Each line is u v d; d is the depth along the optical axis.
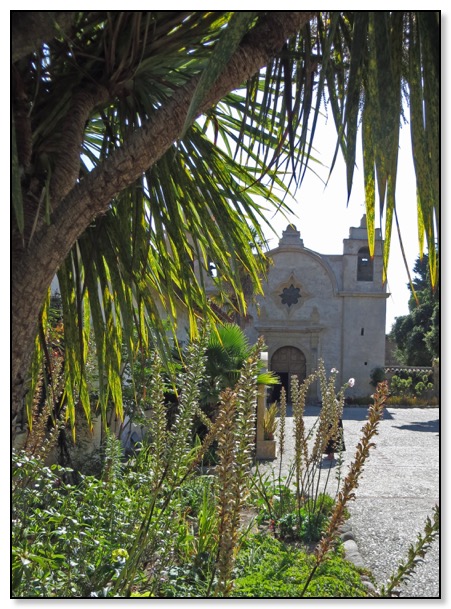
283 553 4.37
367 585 4.26
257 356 1.95
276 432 12.40
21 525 3.03
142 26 2.56
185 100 2.15
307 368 34.50
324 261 34.53
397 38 1.98
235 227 3.13
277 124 3.16
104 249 2.87
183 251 2.90
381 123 1.91
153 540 3.10
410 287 1.97
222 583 1.89
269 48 2.16
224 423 1.90
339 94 2.45
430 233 1.96
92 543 3.15
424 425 21.33
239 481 1.87
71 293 3.05
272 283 34.88
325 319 34.59
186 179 2.99
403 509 7.68
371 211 2.08
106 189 2.14
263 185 3.51
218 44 1.83
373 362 34.25
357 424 21.42
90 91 2.59
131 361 2.79
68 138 2.45
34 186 2.38
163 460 2.72
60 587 2.79
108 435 4.05
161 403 2.78
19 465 2.95
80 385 3.18
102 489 3.75
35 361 3.36
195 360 2.69
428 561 5.27
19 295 2.09
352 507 7.63
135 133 2.16
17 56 2.00
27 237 2.24
